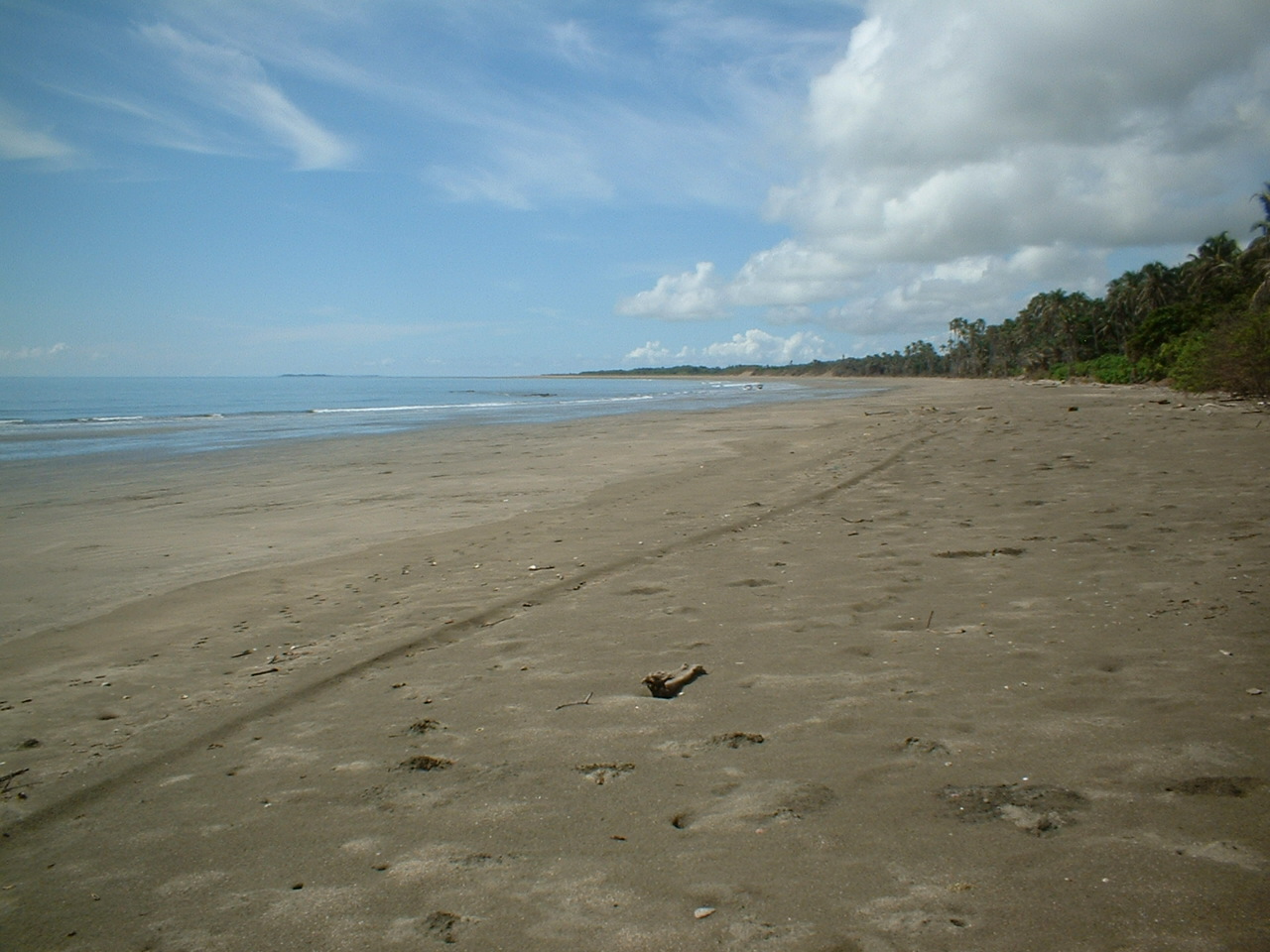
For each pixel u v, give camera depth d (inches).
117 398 2837.1
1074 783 130.8
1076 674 178.2
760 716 167.9
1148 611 219.1
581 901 108.7
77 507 541.0
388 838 128.8
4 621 281.4
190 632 259.3
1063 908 100.0
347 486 613.3
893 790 133.1
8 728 186.4
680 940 99.2
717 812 130.1
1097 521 345.7
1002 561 287.9
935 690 175.2
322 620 264.5
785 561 307.7
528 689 192.1
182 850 129.7
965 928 97.6
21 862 129.6
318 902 112.6
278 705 191.6
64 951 105.8
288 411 1982.0
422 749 162.6
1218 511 348.5
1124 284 3383.4
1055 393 2001.7
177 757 166.6
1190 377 1316.4
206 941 105.7
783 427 1118.4
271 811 140.6
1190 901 99.3
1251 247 2230.6
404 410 2023.9
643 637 227.0
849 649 206.2
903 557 302.5
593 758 153.5
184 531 446.3
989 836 117.5
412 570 331.0
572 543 365.4
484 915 107.0
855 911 102.5
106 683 214.4
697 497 484.4
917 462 595.8
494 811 135.2
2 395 3073.3
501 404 2384.4
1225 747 138.9
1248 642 189.0
